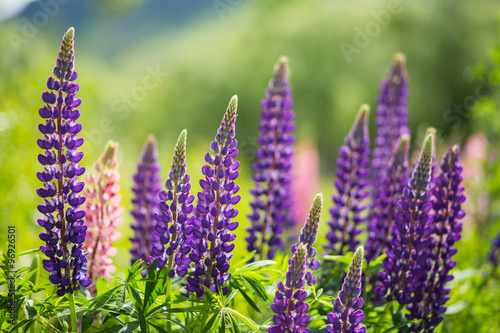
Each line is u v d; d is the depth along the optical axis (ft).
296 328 11.43
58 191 11.88
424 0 130.72
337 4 129.80
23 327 12.31
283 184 17.95
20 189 26.68
